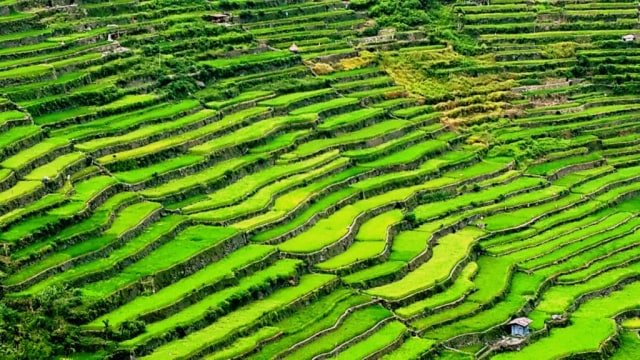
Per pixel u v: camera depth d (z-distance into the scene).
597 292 100.31
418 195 114.44
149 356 76.31
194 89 124.81
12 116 104.31
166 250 90.38
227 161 111.00
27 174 95.19
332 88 134.62
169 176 104.25
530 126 137.25
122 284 82.75
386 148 122.56
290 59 137.50
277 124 120.00
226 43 137.25
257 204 102.75
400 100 136.38
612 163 132.75
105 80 119.62
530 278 100.94
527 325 90.06
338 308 88.38
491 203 116.00
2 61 117.44
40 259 83.88
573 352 88.38
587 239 110.38
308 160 115.69
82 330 77.06
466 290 95.38
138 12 138.88
